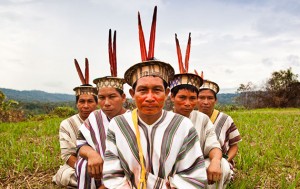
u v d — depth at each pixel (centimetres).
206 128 354
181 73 351
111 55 351
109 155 271
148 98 252
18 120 2036
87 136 346
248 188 418
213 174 304
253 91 3800
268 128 978
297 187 438
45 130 1011
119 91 351
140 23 282
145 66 258
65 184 409
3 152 645
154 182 254
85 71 421
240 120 1263
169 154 259
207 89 412
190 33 363
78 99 422
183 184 254
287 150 619
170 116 274
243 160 528
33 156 577
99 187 324
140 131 266
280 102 3575
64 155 411
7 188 454
